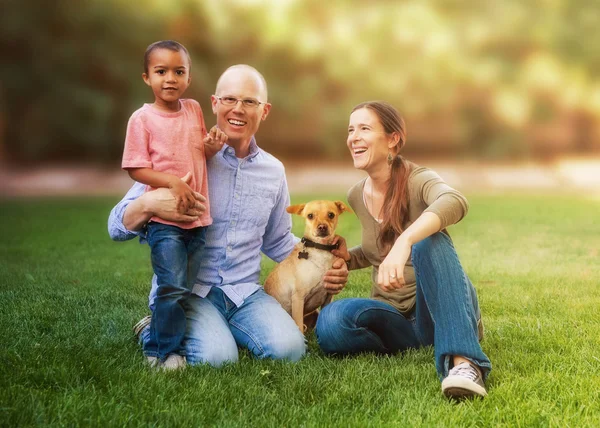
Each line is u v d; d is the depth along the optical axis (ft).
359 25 70.23
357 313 9.77
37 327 11.82
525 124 71.15
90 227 27.73
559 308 13.47
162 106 10.12
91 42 63.36
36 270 17.56
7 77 61.87
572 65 70.49
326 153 69.82
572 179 58.85
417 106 70.69
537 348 10.69
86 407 7.72
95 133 62.80
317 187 51.88
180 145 9.89
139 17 64.18
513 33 70.74
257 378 8.99
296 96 68.85
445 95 70.69
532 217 29.76
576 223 27.63
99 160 63.87
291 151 70.38
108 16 63.36
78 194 48.60
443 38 69.87
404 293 10.36
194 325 9.84
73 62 62.90
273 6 68.39
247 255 10.78
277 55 69.72
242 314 10.41
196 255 9.96
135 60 64.39
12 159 63.00
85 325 11.89
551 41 70.49
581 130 71.72
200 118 10.44
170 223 9.64
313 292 11.21
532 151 71.15
